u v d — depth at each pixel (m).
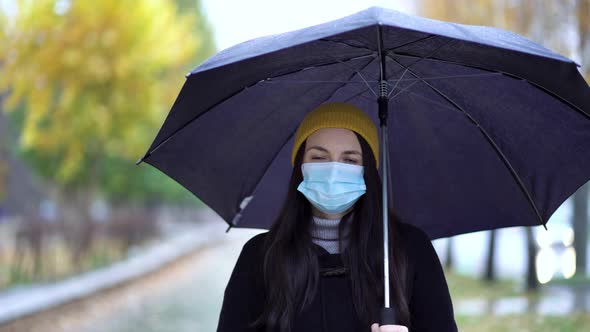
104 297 14.64
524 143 2.70
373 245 2.50
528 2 10.30
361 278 2.45
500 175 2.85
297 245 2.49
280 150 2.97
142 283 17.39
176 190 37.03
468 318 9.40
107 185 26.61
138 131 20.17
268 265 2.48
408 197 3.05
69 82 17.12
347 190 2.48
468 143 2.85
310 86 2.80
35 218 16.45
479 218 2.99
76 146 19.16
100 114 18.16
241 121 2.81
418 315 2.50
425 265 2.53
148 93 18.72
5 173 27.58
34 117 17.34
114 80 17.81
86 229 18.31
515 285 12.30
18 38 16.11
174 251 25.94
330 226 2.59
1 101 21.42
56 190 23.05
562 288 11.55
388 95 2.76
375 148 2.60
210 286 16.52
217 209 3.00
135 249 25.97
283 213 2.59
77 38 16.75
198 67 2.21
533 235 11.43
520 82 2.48
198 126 2.73
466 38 1.96
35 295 13.25
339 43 2.38
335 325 2.43
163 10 18.55
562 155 2.64
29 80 16.56
